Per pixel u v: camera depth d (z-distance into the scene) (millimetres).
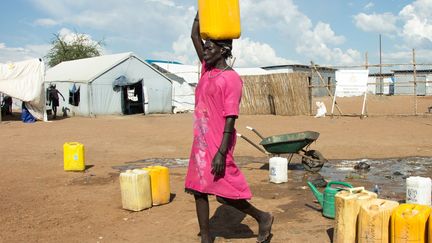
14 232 5801
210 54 4402
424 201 6141
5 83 25359
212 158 4426
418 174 9680
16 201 7484
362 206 4277
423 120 22516
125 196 6805
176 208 6867
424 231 4012
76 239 5520
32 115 26406
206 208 4641
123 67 31906
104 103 31312
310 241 5145
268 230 4855
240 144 15203
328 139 15750
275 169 8750
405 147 13711
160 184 7059
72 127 22516
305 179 9219
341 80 25328
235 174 4520
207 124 4438
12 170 10531
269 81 29016
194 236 5496
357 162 11383
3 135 19000
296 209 6668
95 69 31812
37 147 15047
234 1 4387
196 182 4516
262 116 27922
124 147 15031
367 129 18750
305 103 27594
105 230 5867
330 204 6055
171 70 41156
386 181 8945
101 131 20344
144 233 5688
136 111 34031
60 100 33281
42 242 5426
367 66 25531
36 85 26000
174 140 16781
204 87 4465
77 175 9867
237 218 6199
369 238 4215
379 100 44219
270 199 7387
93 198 7648
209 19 4355
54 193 8078
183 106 36062
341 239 4496
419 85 59062
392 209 4215
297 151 9719
